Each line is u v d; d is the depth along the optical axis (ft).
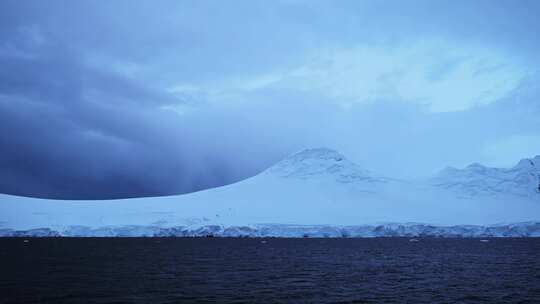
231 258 291.17
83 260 267.18
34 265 234.99
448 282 180.75
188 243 477.36
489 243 479.41
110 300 138.41
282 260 277.85
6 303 133.39
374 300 141.79
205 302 136.26
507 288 165.58
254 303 135.44
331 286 169.07
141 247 403.13
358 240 556.10
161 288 161.17
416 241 529.86
